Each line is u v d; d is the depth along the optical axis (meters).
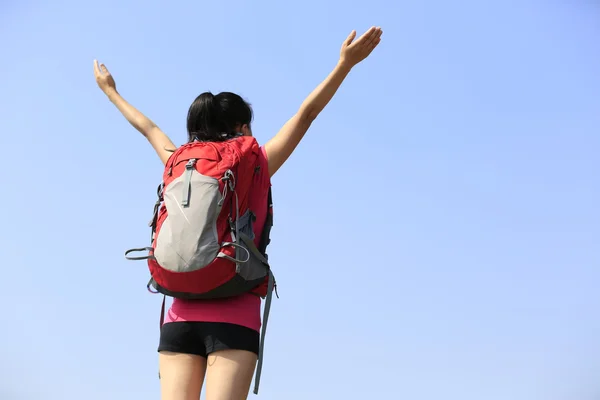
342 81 3.88
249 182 3.72
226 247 3.51
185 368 3.64
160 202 3.76
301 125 3.92
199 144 3.79
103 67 4.84
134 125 4.57
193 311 3.66
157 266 3.59
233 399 3.52
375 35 3.81
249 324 3.68
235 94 4.15
